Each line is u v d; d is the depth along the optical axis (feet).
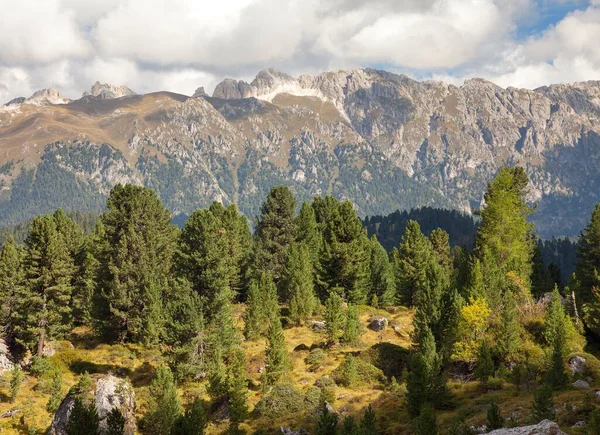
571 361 156.66
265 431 135.13
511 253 217.15
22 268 205.36
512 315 164.04
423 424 104.99
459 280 221.66
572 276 226.38
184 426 119.75
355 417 139.33
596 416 90.12
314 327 226.99
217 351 166.91
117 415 120.26
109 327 213.46
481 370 149.79
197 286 190.49
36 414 157.99
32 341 194.59
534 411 110.83
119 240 219.41
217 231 216.54
